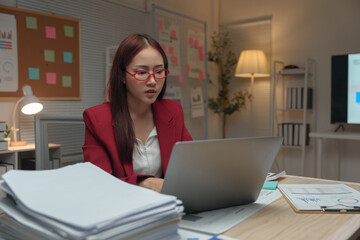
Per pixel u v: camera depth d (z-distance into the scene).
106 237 0.49
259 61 4.11
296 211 0.84
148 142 1.14
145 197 0.59
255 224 0.75
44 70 3.04
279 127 4.09
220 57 4.79
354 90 3.50
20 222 0.56
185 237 0.67
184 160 0.70
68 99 3.22
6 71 2.79
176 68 4.11
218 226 0.73
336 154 3.97
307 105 3.89
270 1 4.39
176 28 4.15
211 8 4.82
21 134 2.93
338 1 3.90
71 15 3.24
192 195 0.78
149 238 0.56
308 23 4.11
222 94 4.71
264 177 0.88
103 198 0.58
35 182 0.65
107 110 1.08
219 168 0.77
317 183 1.16
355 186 1.11
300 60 4.18
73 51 3.26
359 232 0.73
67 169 0.72
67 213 0.52
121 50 1.01
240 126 4.75
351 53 3.64
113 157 1.04
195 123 4.58
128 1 3.77
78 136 3.06
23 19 2.88
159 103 1.21
